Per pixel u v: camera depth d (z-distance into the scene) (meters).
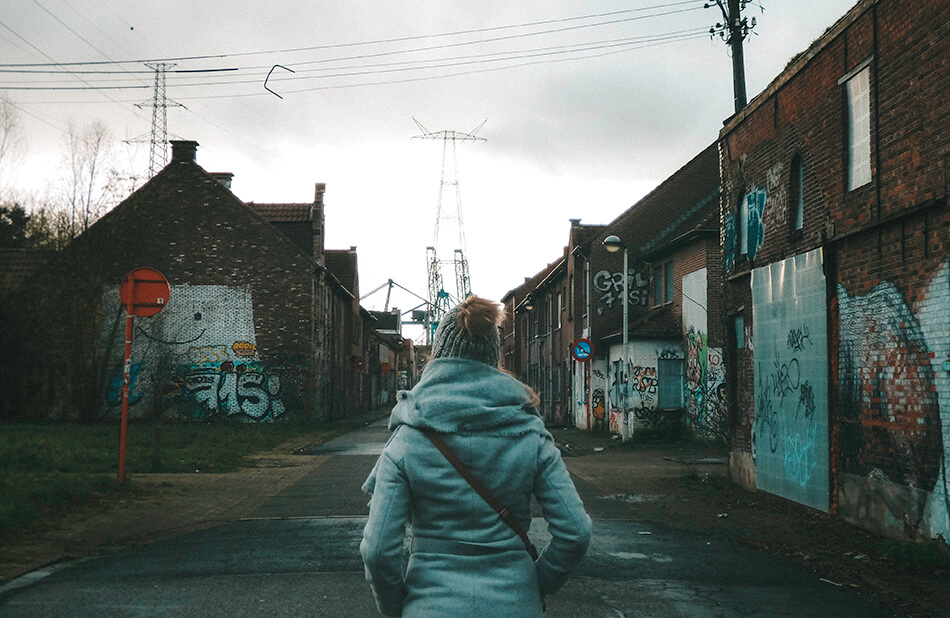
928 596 5.66
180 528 8.32
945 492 6.90
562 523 2.20
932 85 7.20
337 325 40.38
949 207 6.91
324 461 16.25
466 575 2.10
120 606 5.15
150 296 11.65
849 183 8.89
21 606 5.14
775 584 6.02
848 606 5.38
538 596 2.19
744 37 18.05
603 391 27.97
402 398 2.33
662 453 19.16
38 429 23.22
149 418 29.89
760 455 11.31
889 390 7.91
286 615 4.95
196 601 5.28
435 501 2.16
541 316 42.41
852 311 8.72
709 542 7.77
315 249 34.25
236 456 16.53
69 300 28.84
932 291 7.17
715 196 28.89
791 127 10.42
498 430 2.20
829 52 9.31
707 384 21.36
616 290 28.50
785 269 10.47
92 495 10.09
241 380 30.53
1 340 29.20
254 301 30.97
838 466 9.00
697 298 22.38
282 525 8.46
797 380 10.04
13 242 32.75
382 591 2.15
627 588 5.83
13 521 7.88
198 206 31.27
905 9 7.68
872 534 8.09
